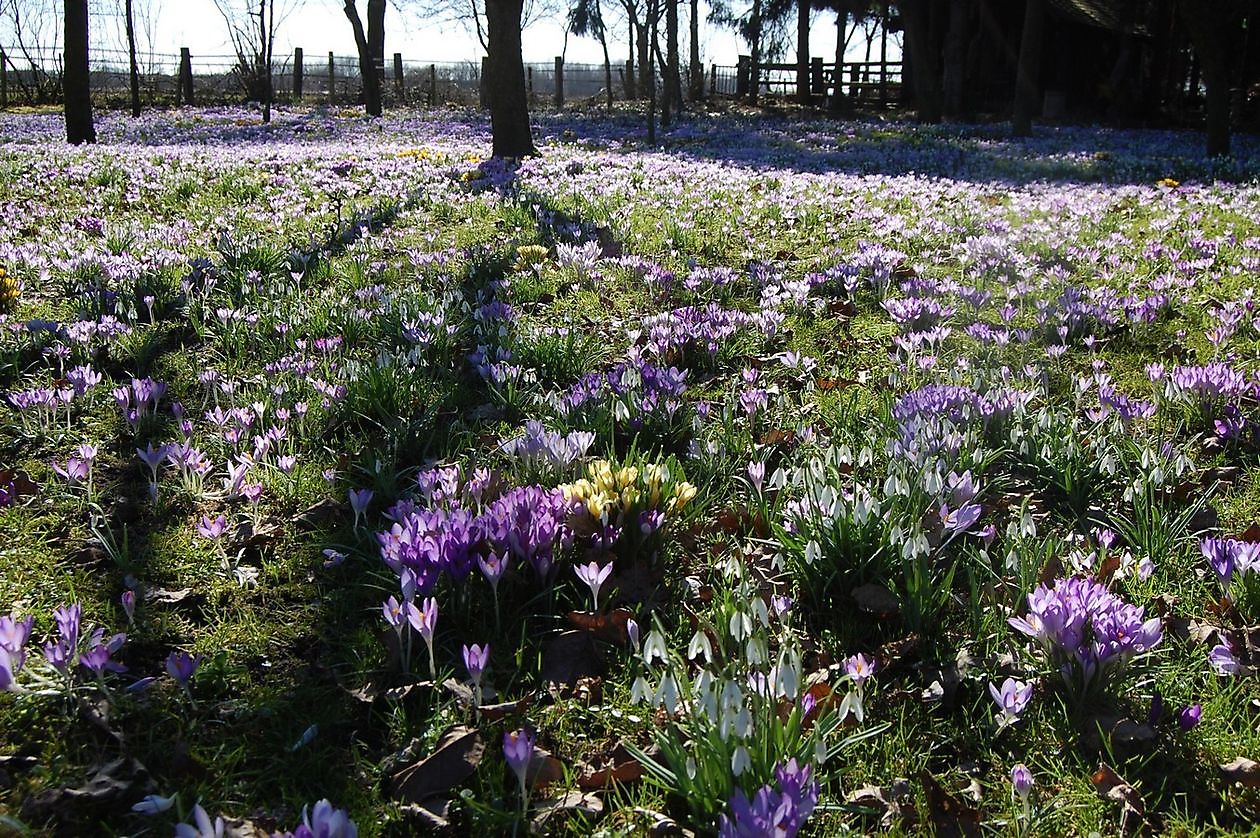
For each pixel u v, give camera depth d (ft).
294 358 9.68
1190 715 4.41
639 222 18.48
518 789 4.29
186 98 77.36
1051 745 4.53
